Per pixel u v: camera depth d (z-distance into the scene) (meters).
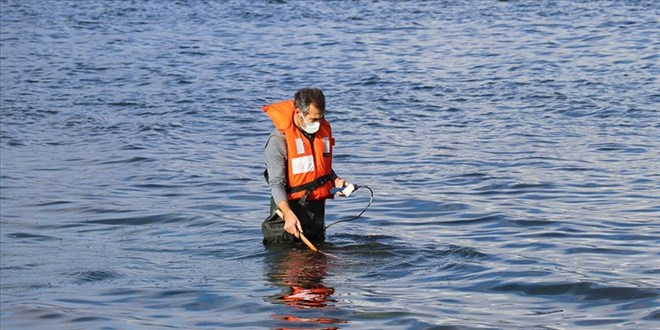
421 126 26.52
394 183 19.98
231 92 33.03
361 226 16.12
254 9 55.06
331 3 56.34
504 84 32.03
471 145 23.88
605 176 19.97
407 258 13.92
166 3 59.00
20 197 19.81
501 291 12.11
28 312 11.78
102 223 17.34
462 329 10.58
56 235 16.58
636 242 14.59
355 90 32.28
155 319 11.32
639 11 48.09
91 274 13.70
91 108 30.91
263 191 19.58
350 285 12.59
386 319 11.04
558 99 29.20
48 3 60.59
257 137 26.08
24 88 34.75
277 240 14.94
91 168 22.75
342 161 22.53
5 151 25.02
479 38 42.47
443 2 54.91
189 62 39.62
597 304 11.47
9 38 47.59
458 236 15.27
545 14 48.66
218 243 15.34
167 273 13.61
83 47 44.53
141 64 39.50
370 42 42.72
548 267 13.12
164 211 17.94
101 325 11.12
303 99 14.09
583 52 37.81
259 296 12.16
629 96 29.20
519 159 21.98
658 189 18.64
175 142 25.61
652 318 10.81
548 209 17.12
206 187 20.17
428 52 39.50
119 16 54.53
